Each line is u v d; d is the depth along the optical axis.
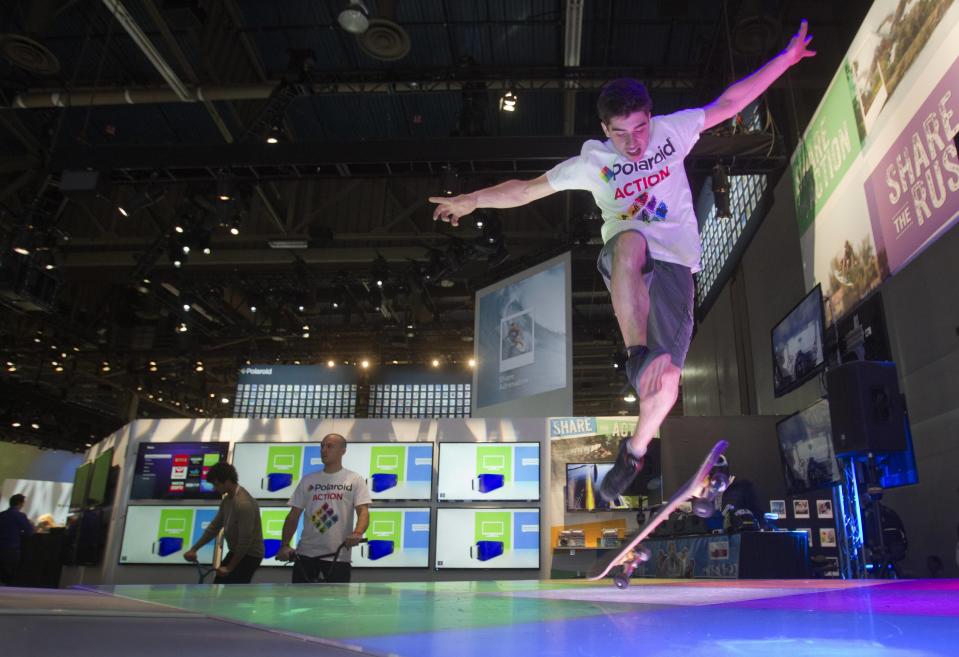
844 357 7.31
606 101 2.01
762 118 9.75
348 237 14.89
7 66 11.30
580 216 13.09
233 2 10.70
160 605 1.41
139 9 10.46
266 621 1.08
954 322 5.45
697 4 10.28
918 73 5.60
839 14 9.49
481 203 2.38
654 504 8.10
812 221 8.09
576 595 1.84
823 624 1.01
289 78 10.59
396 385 13.59
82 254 15.60
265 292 16.42
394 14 8.37
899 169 5.97
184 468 8.85
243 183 11.60
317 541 4.52
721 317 12.45
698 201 13.94
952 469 5.54
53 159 9.69
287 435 8.94
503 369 10.00
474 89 11.34
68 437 23.72
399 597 1.79
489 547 8.30
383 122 13.34
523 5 10.48
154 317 17.55
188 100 11.48
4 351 17.75
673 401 1.90
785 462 8.20
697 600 1.56
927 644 0.81
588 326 18.16
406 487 8.54
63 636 0.74
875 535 5.45
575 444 8.57
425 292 16.03
